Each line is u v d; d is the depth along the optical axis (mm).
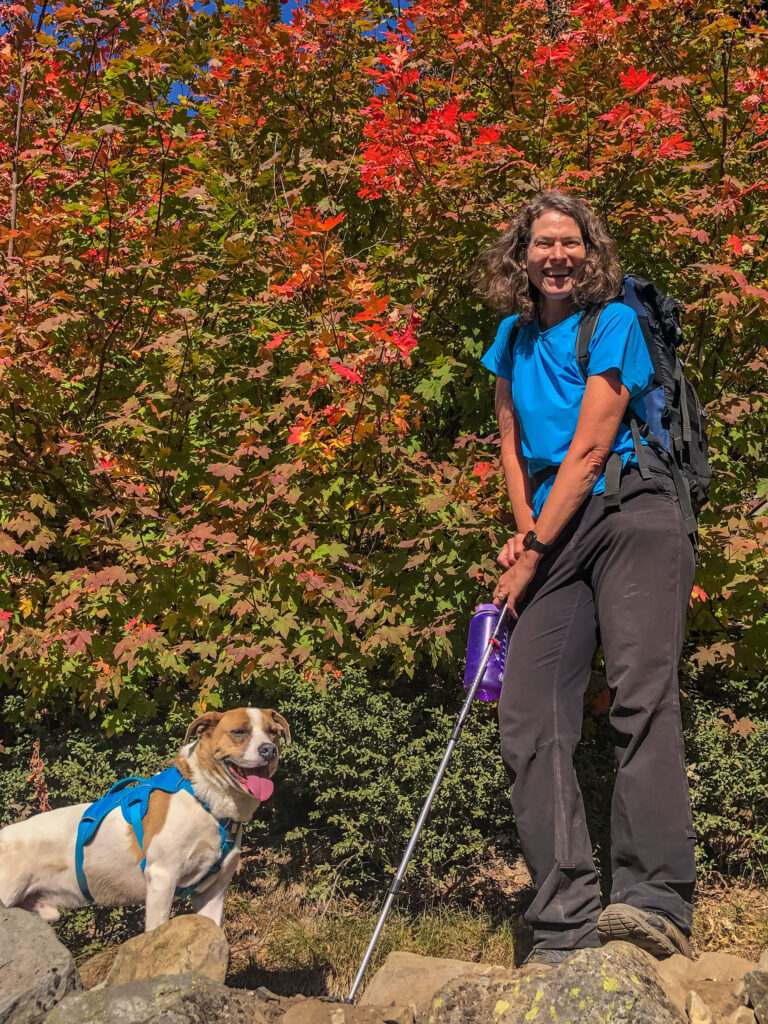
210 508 4934
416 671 5422
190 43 5945
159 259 4801
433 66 5723
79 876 3475
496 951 4043
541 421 2803
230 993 2211
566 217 2797
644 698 2480
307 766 4621
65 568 5598
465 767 4520
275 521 4566
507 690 2666
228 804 3457
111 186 5242
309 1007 2219
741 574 4562
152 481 5105
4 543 4734
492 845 4711
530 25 5500
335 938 4176
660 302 2838
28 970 2225
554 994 2057
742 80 5094
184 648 4742
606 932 2307
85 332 4988
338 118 5871
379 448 4629
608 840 4426
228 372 5031
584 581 2693
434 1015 2170
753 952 3969
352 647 4848
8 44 4965
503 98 5500
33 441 5039
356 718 4691
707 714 4867
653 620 2521
